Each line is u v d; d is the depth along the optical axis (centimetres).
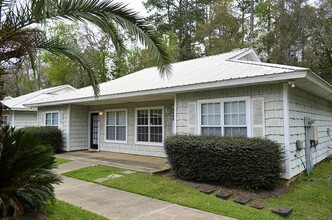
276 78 668
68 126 1377
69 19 446
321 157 1080
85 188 672
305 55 2027
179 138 774
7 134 451
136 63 2975
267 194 628
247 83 715
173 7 2912
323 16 1991
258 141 657
